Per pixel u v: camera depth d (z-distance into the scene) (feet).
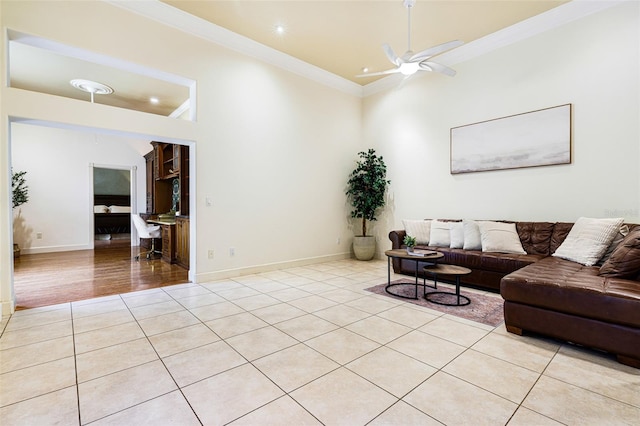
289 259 15.60
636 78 9.98
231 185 13.33
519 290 7.36
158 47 11.14
